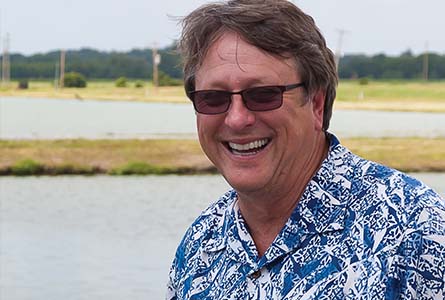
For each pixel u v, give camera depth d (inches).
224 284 142.3
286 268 134.3
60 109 3597.4
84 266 654.5
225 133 136.0
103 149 1540.4
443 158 1459.2
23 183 1224.2
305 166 138.0
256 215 140.0
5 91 5610.2
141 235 796.6
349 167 136.8
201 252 149.0
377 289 126.5
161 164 1382.9
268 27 131.9
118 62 6717.5
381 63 6205.7
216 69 133.9
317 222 134.0
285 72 133.3
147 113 3321.9
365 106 4008.4
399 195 131.0
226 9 133.6
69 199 1043.9
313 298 130.6
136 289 584.7
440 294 126.4
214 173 1336.1
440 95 4940.9
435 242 127.0
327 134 142.3
